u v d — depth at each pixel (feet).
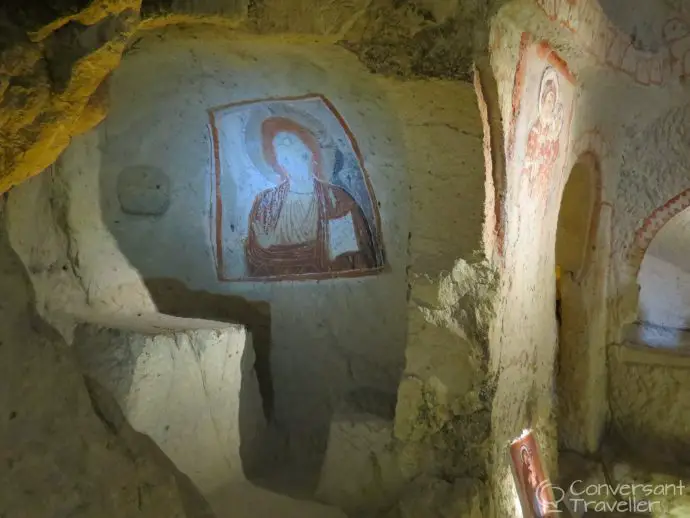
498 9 8.77
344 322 11.85
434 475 10.09
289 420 12.12
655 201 16.66
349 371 11.91
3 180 5.99
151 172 11.69
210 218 12.07
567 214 15.66
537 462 11.91
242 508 9.79
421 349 10.10
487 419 9.96
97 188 11.35
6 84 5.28
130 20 5.80
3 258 7.46
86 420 7.38
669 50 15.89
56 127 5.96
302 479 11.10
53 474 6.60
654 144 16.56
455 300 9.87
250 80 10.44
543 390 13.75
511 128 9.99
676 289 19.19
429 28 8.71
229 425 10.32
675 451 16.28
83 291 11.03
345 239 11.58
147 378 8.99
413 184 9.84
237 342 10.41
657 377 16.57
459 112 9.13
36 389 6.96
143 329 9.77
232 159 11.68
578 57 12.59
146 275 11.84
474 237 9.59
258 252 12.12
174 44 9.50
